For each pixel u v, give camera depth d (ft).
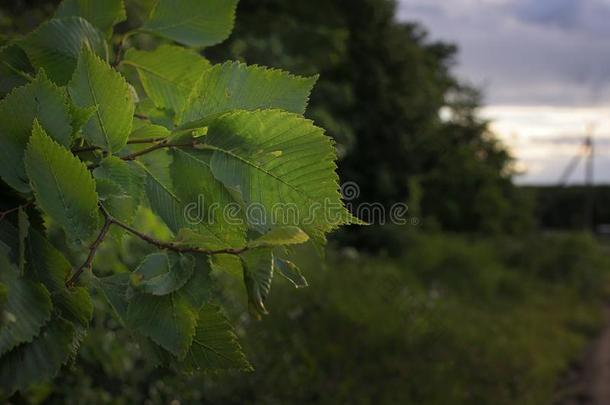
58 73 3.82
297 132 3.26
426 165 75.56
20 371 3.06
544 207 119.03
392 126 68.74
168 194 3.43
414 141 71.72
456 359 31.48
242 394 19.94
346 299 34.19
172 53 4.27
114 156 3.37
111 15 4.16
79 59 3.37
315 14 43.73
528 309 49.80
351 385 25.50
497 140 81.05
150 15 4.28
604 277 65.00
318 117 47.19
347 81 64.34
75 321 3.24
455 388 28.07
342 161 65.92
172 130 3.52
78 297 3.22
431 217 68.39
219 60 17.43
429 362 30.35
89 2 4.13
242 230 3.34
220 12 4.30
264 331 23.98
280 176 3.27
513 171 81.05
